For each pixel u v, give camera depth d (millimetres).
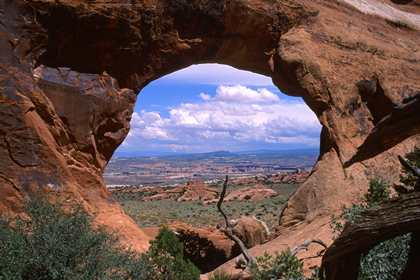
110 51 15344
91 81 15062
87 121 14555
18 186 10977
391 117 3506
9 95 11773
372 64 18797
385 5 25422
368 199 10859
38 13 13242
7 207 10547
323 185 15406
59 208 7809
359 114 17641
